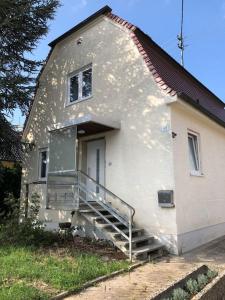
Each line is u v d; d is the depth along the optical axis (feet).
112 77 35.22
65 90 41.73
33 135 45.80
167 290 14.06
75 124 31.42
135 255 24.18
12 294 15.62
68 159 31.71
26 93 39.47
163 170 28.78
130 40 34.06
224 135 42.19
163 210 28.30
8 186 49.39
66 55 42.75
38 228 28.94
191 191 30.78
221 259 25.25
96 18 38.40
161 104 29.81
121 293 17.13
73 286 17.46
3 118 38.86
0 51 39.42
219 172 38.70
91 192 30.73
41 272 19.26
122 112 33.24
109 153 33.73
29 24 40.29
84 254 24.26
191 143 34.01
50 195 33.30
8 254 23.77
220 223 36.65
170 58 39.01
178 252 26.94
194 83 45.06
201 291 14.11
